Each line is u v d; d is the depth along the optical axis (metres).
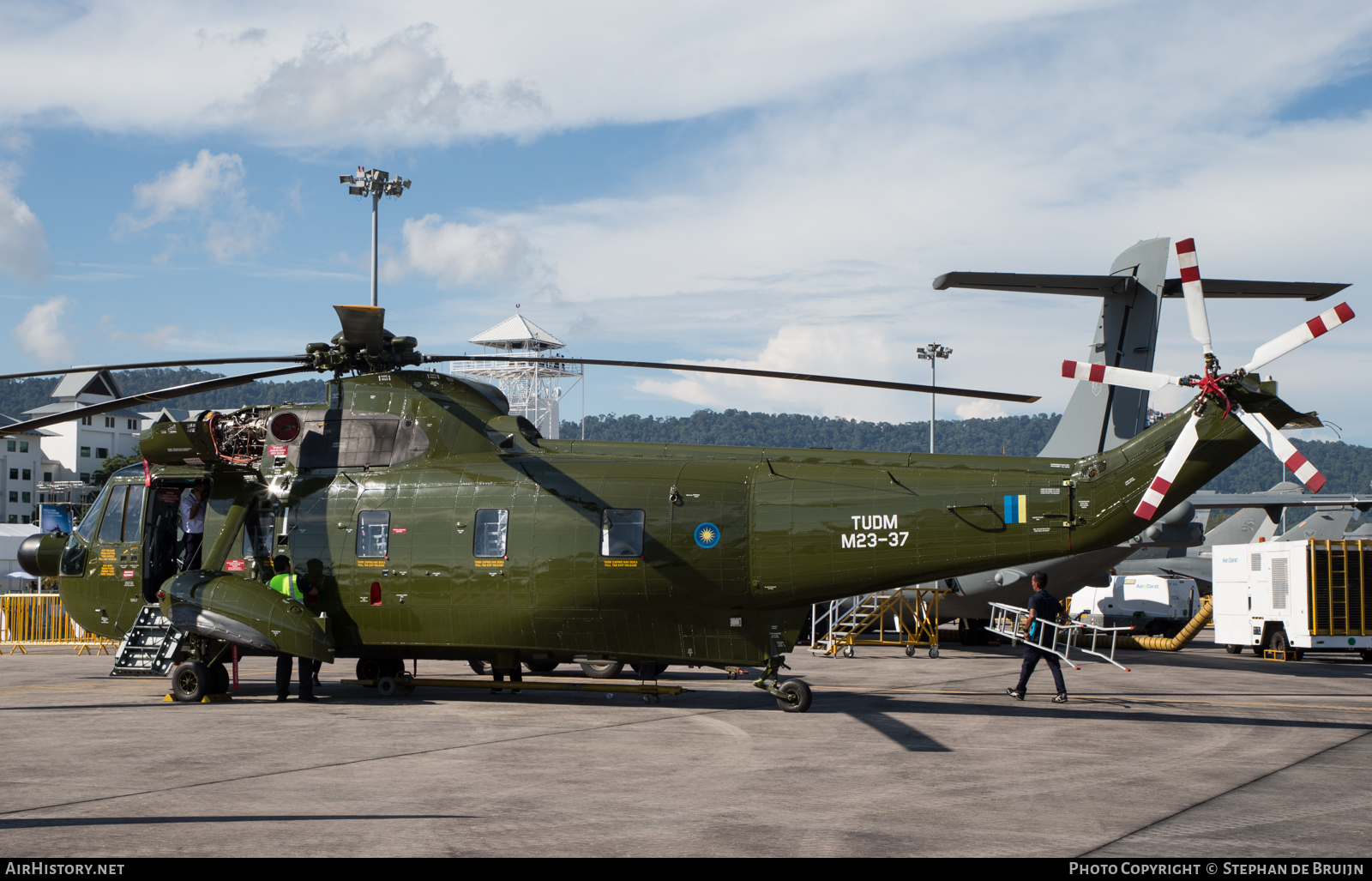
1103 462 12.54
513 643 13.66
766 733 11.04
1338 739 11.09
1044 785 8.35
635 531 13.16
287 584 13.77
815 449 13.88
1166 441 12.19
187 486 15.29
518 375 62.25
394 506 13.94
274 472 14.57
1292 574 25.02
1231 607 27.39
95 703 13.45
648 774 8.61
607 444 14.21
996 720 12.41
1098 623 33.81
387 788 7.86
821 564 12.99
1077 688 16.88
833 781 8.38
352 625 13.98
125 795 7.52
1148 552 45.16
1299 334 11.02
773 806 7.40
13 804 7.21
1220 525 43.34
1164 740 10.91
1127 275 19.34
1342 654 28.12
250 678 17.38
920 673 19.44
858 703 14.11
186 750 9.61
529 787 7.99
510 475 13.78
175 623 13.20
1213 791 8.18
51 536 16.89
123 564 15.32
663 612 13.28
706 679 17.95
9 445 106.50
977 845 6.36
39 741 10.09
